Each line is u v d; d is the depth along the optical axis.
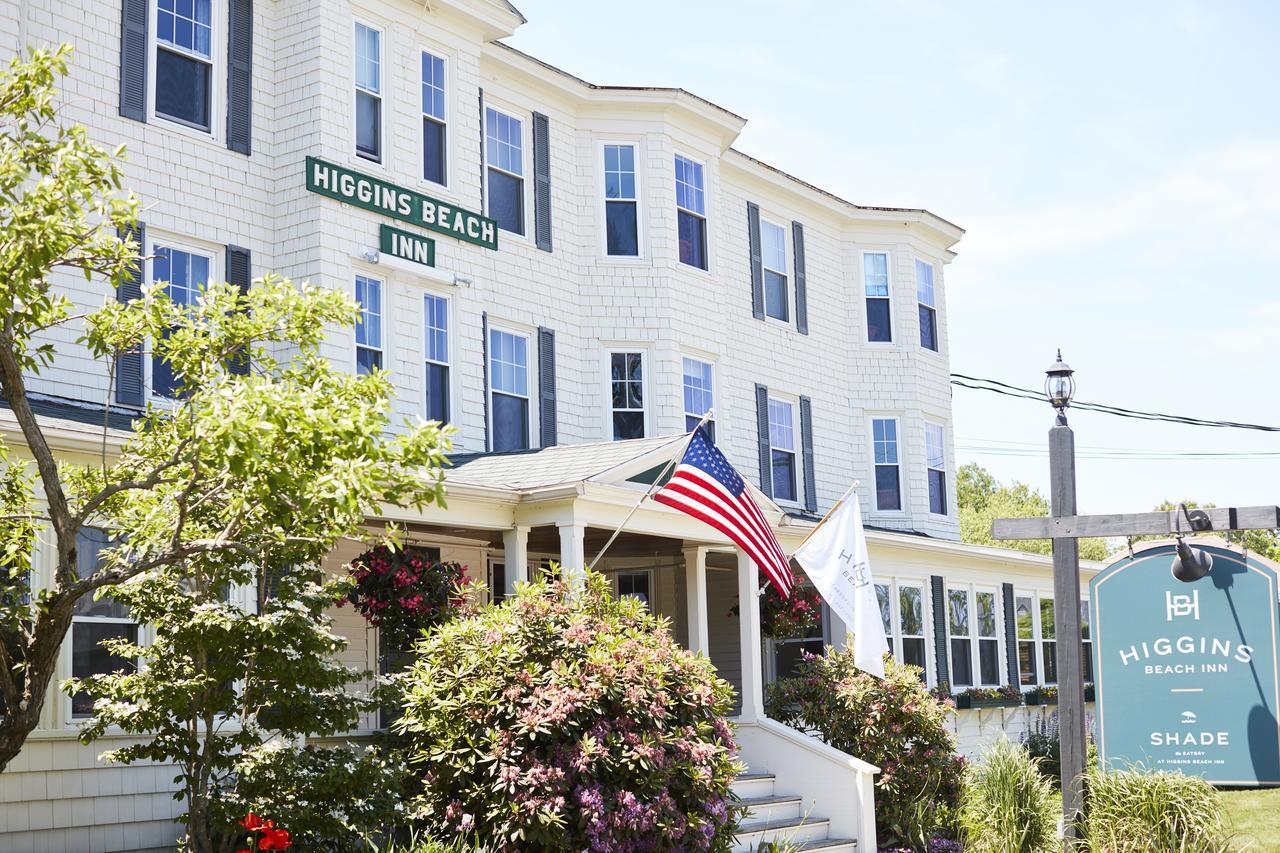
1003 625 25.80
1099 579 12.44
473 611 12.89
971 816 14.62
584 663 11.27
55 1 13.78
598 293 19.89
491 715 10.98
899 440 25.53
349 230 15.81
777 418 23.45
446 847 10.32
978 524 63.09
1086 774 11.74
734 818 12.16
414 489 7.43
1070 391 12.07
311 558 9.30
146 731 10.61
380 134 16.62
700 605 16.50
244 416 6.57
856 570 14.19
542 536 16.44
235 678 9.79
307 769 10.01
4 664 7.53
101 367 13.55
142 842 11.08
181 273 14.73
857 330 25.56
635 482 14.67
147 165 14.45
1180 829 11.34
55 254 7.11
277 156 15.89
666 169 20.47
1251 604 11.81
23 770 10.37
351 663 14.80
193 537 8.71
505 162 18.95
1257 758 11.63
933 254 26.89
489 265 18.25
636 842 10.70
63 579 7.44
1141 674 12.14
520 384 18.64
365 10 16.55
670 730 11.41
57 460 10.45
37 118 7.62
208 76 15.36
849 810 14.95
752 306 23.05
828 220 25.36
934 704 16.25
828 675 16.53
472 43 18.02
